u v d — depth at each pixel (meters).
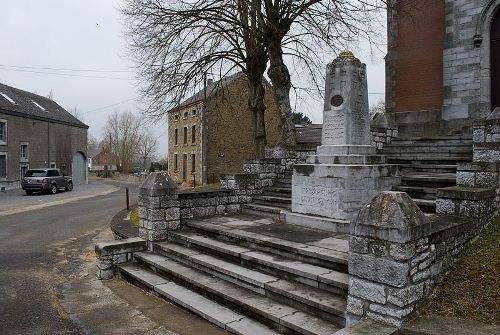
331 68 8.34
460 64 14.15
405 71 15.82
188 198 9.11
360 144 8.24
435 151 11.30
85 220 15.39
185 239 7.95
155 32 16.08
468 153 10.55
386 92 16.27
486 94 13.63
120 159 72.00
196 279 6.38
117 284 7.32
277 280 5.69
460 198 5.89
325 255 5.70
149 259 7.66
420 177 8.46
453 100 14.31
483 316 4.11
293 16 16.08
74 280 7.62
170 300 6.23
